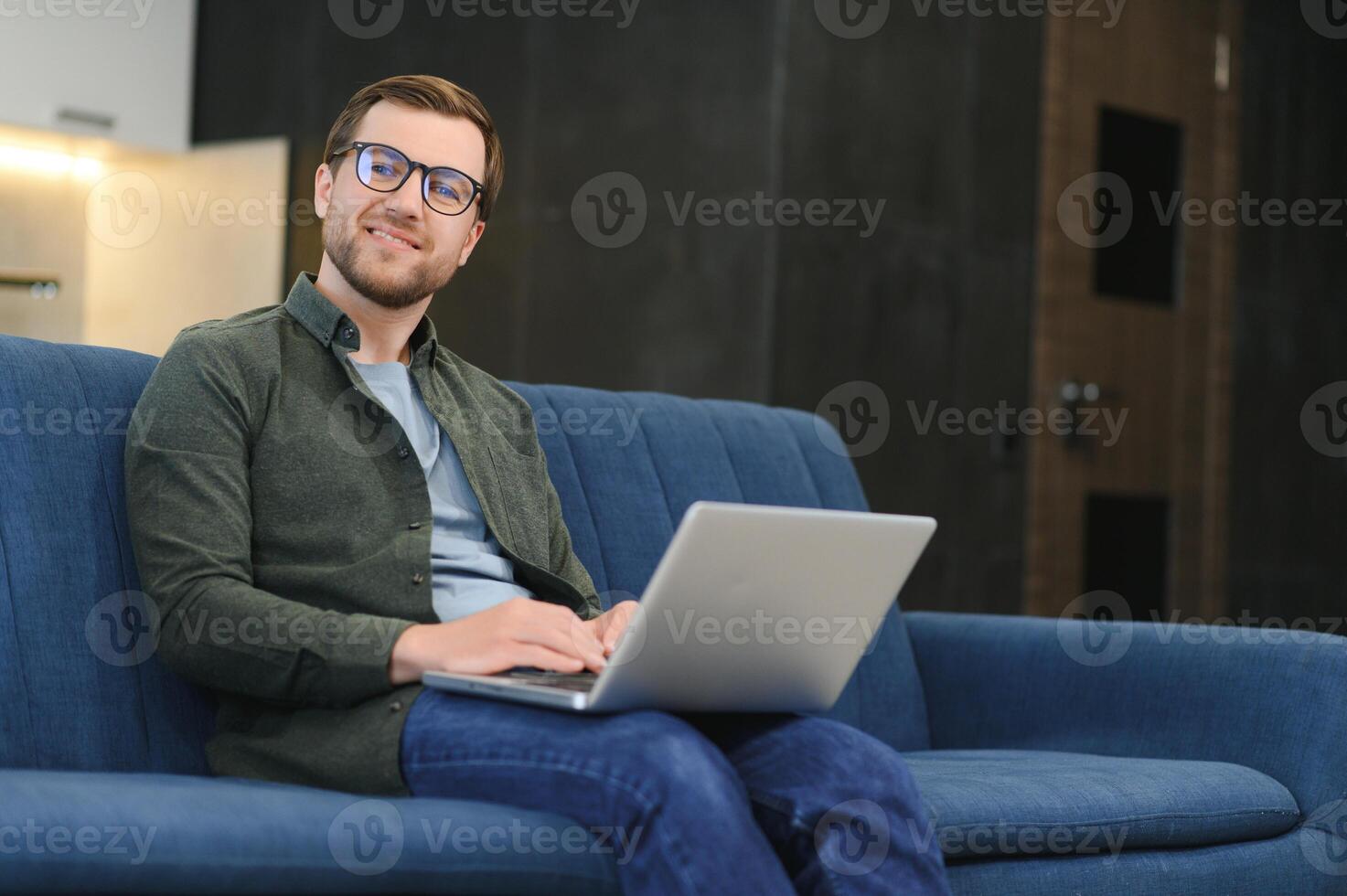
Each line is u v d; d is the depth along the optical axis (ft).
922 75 13.92
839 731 4.81
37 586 5.08
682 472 7.36
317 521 5.23
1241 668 6.91
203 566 4.83
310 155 15.85
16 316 16.33
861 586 4.75
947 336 14.14
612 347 13.48
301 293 5.57
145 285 16.46
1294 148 17.90
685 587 4.25
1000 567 14.61
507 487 5.96
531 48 14.19
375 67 15.35
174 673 5.33
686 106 13.17
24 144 16.08
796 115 12.76
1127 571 15.97
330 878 4.05
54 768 4.98
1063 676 7.45
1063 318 15.23
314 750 4.87
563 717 4.53
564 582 5.78
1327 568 18.44
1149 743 7.12
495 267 14.33
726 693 4.68
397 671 4.82
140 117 16.05
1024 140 14.88
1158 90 16.26
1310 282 18.15
